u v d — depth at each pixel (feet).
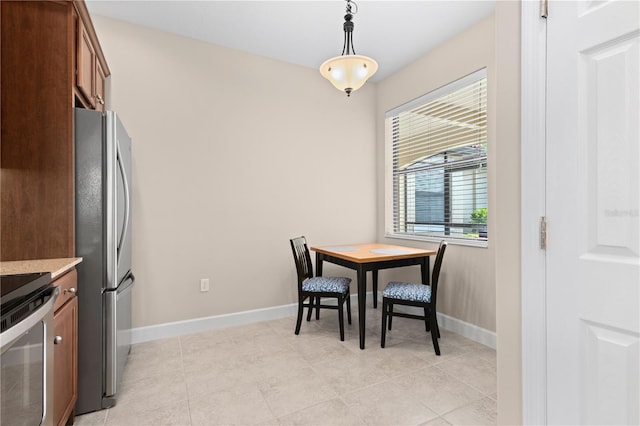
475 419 5.54
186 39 9.61
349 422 5.47
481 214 9.16
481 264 8.90
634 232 3.10
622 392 3.16
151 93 9.13
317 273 10.82
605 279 3.26
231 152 10.21
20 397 3.41
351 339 9.09
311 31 9.32
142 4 8.11
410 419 5.55
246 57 10.46
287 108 11.13
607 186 3.27
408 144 11.71
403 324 10.37
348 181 12.30
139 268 8.98
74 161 5.82
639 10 3.06
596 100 3.34
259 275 10.64
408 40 9.77
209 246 9.90
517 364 3.97
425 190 11.11
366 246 11.19
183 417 5.64
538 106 3.76
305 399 6.14
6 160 5.51
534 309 3.79
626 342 3.14
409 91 11.30
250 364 7.57
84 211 5.88
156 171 9.19
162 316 9.26
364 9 8.29
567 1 3.55
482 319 8.86
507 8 4.08
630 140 3.14
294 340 9.01
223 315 10.07
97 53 7.43
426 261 9.70
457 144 9.82
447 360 7.76
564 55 3.56
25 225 5.55
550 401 3.67
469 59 9.15
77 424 5.46
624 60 3.16
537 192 3.76
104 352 5.94
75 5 5.82
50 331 4.11
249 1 8.00
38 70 5.63
